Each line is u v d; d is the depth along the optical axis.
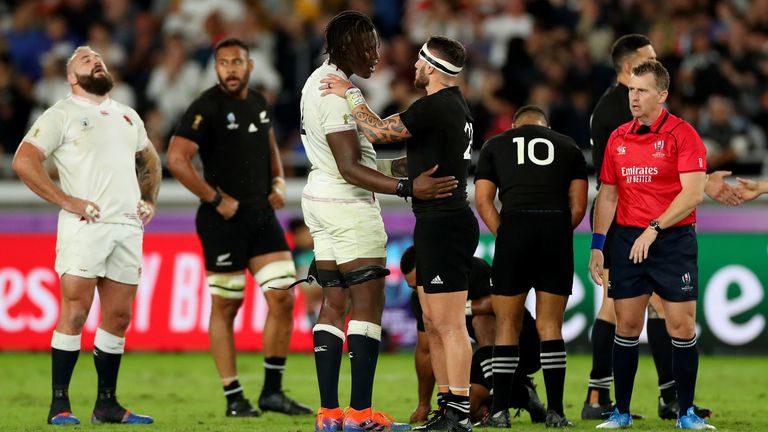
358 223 22.59
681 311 23.62
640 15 56.41
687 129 23.44
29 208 46.09
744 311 42.69
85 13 62.66
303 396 32.81
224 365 28.64
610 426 24.11
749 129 49.94
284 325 29.11
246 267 29.58
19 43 61.00
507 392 24.64
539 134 25.22
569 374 37.81
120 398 32.72
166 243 45.38
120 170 26.09
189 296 44.94
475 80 56.22
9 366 40.78
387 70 56.28
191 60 57.50
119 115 26.42
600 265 24.42
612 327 27.00
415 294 26.34
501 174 25.20
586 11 56.72
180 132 29.12
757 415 27.95
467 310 26.31
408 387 34.69
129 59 60.56
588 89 52.09
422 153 22.39
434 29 58.31
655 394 32.94
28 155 25.34
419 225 22.62
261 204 29.61
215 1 62.38
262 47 61.19
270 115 30.27
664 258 23.64
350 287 22.75
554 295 24.81
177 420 27.31
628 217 23.94
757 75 52.53
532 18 57.88
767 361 41.47
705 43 50.84
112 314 26.20
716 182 26.67
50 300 45.12
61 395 26.09
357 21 22.89
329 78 22.58
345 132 22.20
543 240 24.64
